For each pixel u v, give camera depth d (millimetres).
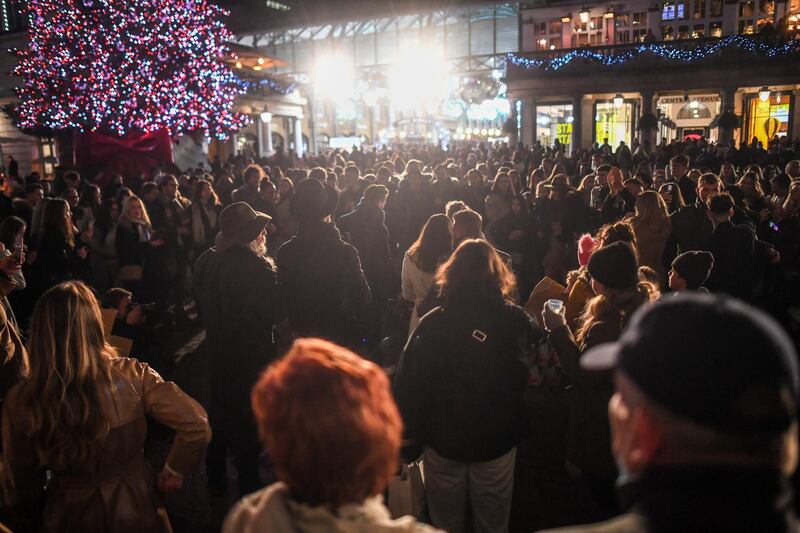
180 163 26172
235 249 3785
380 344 5488
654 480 854
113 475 2348
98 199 9375
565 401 5250
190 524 3756
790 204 6180
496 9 31453
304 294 3984
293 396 1184
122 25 18125
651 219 5500
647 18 28375
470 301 2742
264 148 33188
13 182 15047
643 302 2844
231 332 3781
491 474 2797
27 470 2307
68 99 18641
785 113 25641
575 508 3822
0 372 3621
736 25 27250
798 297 5977
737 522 791
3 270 4160
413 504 3018
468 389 2713
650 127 22938
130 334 3816
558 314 2982
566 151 29281
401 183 9039
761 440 798
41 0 18375
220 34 21281
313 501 1168
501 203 8422
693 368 814
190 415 2455
